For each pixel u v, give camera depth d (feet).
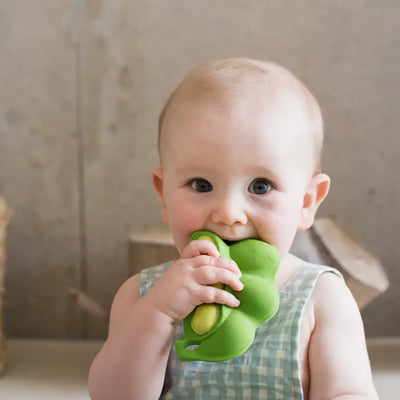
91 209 7.39
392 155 7.32
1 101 7.30
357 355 3.21
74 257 7.44
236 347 2.80
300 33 7.18
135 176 7.35
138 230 6.46
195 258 2.96
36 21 7.21
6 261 7.43
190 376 3.37
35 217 7.41
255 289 2.89
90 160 7.34
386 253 7.38
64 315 7.51
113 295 7.44
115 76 7.25
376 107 7.27
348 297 3.42
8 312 7.50
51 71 7.26
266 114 3.14
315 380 3.19
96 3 7.18
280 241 3.13
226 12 7.18
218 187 3.09
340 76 7.23
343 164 7.30
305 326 3.30
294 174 3.18
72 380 6.17
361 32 7.20
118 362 3.14
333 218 6.52
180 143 3.16
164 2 7.18
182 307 2.94
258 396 3.26
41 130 7.32
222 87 3.22
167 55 7.23
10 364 6.63
